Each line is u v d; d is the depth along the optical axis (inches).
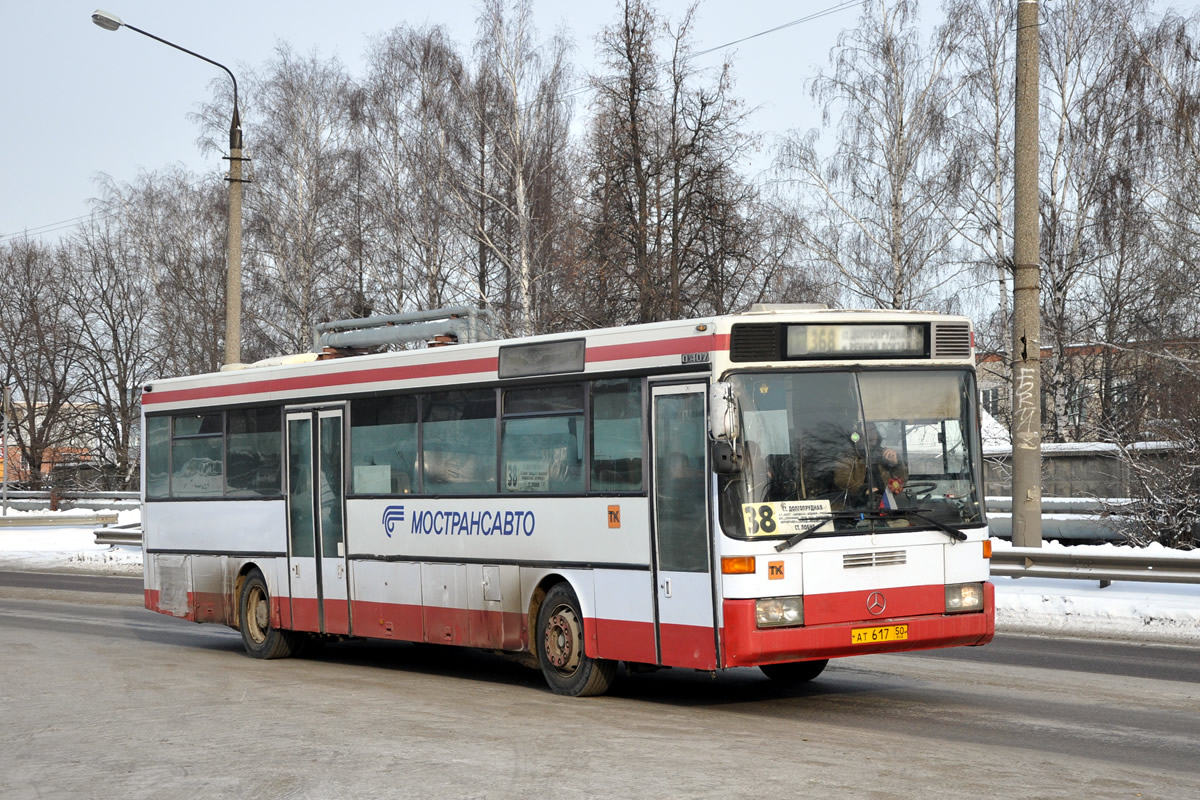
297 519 599.5
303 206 1764.3
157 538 695.1
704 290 1421.0
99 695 482.3
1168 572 689.0
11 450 3053.6
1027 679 483.5
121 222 2482.8
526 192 1481.3
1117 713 409.1
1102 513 1035.9
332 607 578.2
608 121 1445.6
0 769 351.9
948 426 432.1
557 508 470.3
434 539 525.0
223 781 325.4
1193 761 334.3
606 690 466.6
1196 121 1346.0
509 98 1496.1
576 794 301.0
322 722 410.3
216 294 2225.6
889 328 427.5
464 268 1579.7
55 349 2733.8
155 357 2628.0
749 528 401.7
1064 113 1489.9
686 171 1412.4
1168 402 1067.3
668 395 428.8
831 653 405.7
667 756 344.5
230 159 1053.2
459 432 517.3
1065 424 1519.4
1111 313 1507.1
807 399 415.2
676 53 1438.2
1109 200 1423.5
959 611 425.1
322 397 586.9
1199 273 1338.6
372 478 558.9
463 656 628.1
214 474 657.0
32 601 946.7
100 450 2770.7
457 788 310.0
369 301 1664.6
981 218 1440.7
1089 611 666.2
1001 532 1124.5
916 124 1427.2
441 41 1632.6
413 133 1633.9
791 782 309.9
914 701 439.8
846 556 409.7
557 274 1432.1
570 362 468.4
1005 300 1510.8
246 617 631.2
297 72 1792.6
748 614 397.7
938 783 307.4
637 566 437.4
